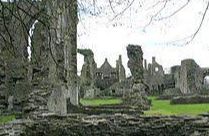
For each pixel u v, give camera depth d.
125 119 21.09
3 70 34.56
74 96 32.69
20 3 9.34
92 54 60.84
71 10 11.14
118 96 63.66
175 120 21.23
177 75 68.38
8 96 34.47
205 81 74.62
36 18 9.60
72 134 20.23
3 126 19.31
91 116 21.23
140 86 39.38
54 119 20.50
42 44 22.42
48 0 9.85
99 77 76.19
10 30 9.69
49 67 24.34
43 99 25.67
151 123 21.17
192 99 45.31
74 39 32.56
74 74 32.66
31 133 19.53
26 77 33.53
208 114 23.64
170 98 54.47
